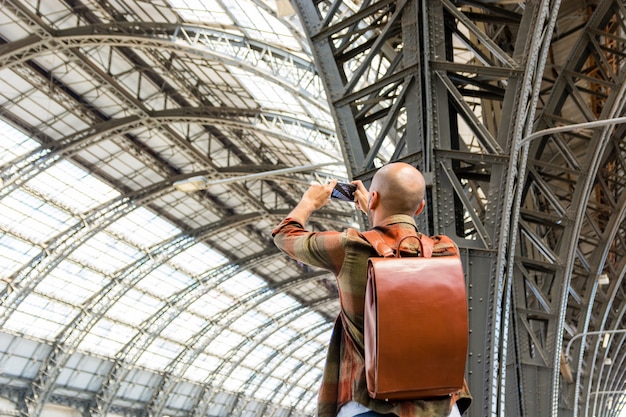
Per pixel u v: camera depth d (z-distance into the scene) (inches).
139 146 1621.6
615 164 930.1
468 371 266.8
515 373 603.8
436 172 286.5
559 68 693.3
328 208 1877.5
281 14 709.9
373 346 69.6
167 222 1860.2
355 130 311.6
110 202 1690.5
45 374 1911.9
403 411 70.6
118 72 1406.3
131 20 1245.7
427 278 70.2
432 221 281.4
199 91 1478.8
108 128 1459.2
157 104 1524.4
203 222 1934.1
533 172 585.6
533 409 606.5
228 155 1724.9
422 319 68.2
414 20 304.8
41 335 1876.2
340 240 81.0
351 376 77.0
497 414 300.0
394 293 68.9
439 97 295.1
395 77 302.7
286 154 1681.8
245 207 1958.7
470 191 631.8
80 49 1320.1
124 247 1845.5
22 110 1392.7
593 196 1016.2
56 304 1844.2
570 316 1071.0
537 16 292.2
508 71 293.9
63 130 1478.8
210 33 1171.3
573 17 684.7
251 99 1457.9
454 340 68.3
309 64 1097.4
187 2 1133.7
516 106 292.8
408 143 294.4
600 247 821.2
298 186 1882.4
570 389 956.0
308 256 83.7
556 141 580.1
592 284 840.3
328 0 728.3
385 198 87.0
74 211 1658.5
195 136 1642.5
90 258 1817.2
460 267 72.1
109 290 1910.7
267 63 1157.7
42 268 1676.9
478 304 271.6
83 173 1584.6
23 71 1307.8
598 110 843.4
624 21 542.0
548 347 607.8
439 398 72.4
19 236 1614.2
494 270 275.0
